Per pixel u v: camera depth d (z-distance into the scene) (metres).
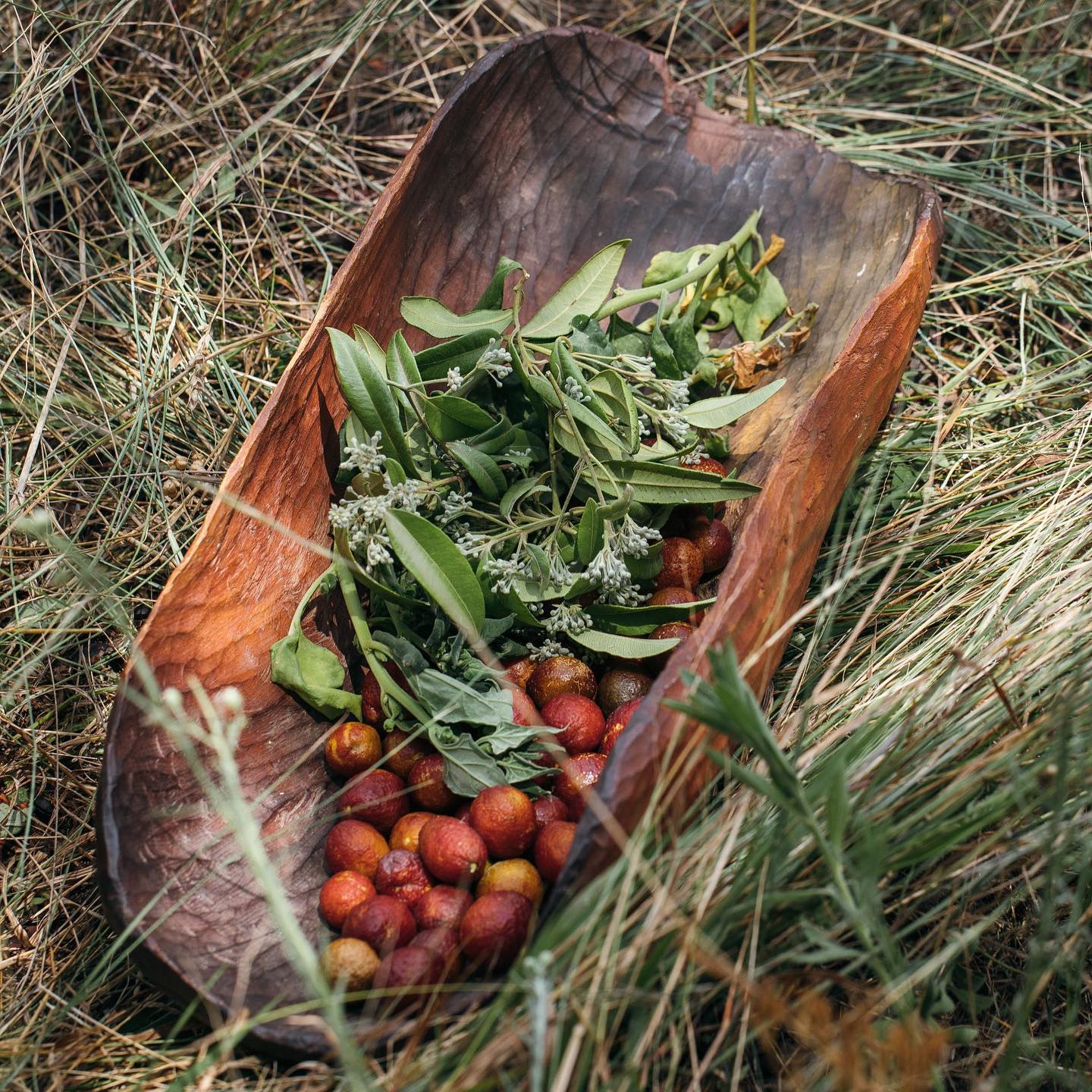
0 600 0.94
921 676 0.86
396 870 0.79
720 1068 0.78
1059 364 1.03
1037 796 0.80
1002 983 0.82
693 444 0.87
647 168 1.02
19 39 1.03
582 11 1.24
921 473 0.99
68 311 1.05
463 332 0.89
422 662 0.83
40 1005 0.82
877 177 0.96
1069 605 0.86
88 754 0.91
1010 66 1.17
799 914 0.77
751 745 0.74
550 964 0.73
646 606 0.86
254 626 0.84
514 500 0.86
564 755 0.81
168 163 1.11
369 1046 0.73
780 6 1.24
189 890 0.78
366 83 1.16
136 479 0.98
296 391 0.86
